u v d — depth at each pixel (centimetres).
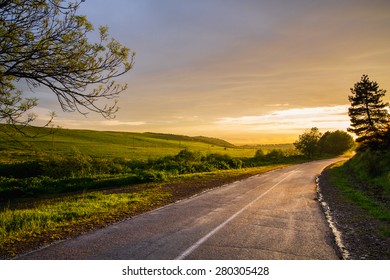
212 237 886
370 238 940
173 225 1023
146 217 1147
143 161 3919
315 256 755
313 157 8619
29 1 830
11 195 2055
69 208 1303
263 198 1698
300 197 1792
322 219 1195
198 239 862
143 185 2275
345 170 4291
